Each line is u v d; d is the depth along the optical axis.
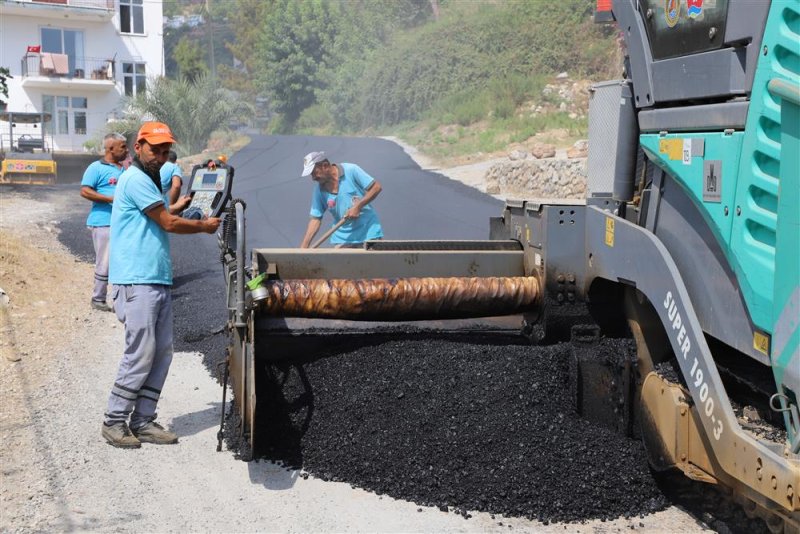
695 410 3.71
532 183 19.53
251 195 19.56
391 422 4.69
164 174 8.30
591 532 3.90
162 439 5.01
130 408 4.95
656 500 4.18
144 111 32.44
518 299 5.12
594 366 4.62
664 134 3.84
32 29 40.59
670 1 3.79
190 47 57.81
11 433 5.11
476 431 4.52
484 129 31.14
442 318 5.25
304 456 4.70
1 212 16.42
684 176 3.64
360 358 5.06
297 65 52.56
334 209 7.07
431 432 4.57
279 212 16.94
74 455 4.79
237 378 4.69
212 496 4.26
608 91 4.68
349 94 47.47
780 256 2.95
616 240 4.36
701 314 3.59
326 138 34.25
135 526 3.91
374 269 5.29
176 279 10.40
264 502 4.20
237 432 4.95
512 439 4.45
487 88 36.12
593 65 35.03
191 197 5.22
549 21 37.75
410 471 4.37
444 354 5.00
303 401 4.94
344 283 5.05
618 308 4.87
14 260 10.21
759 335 3.15
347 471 4.50
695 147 3.54
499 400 4.67
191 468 4.64
